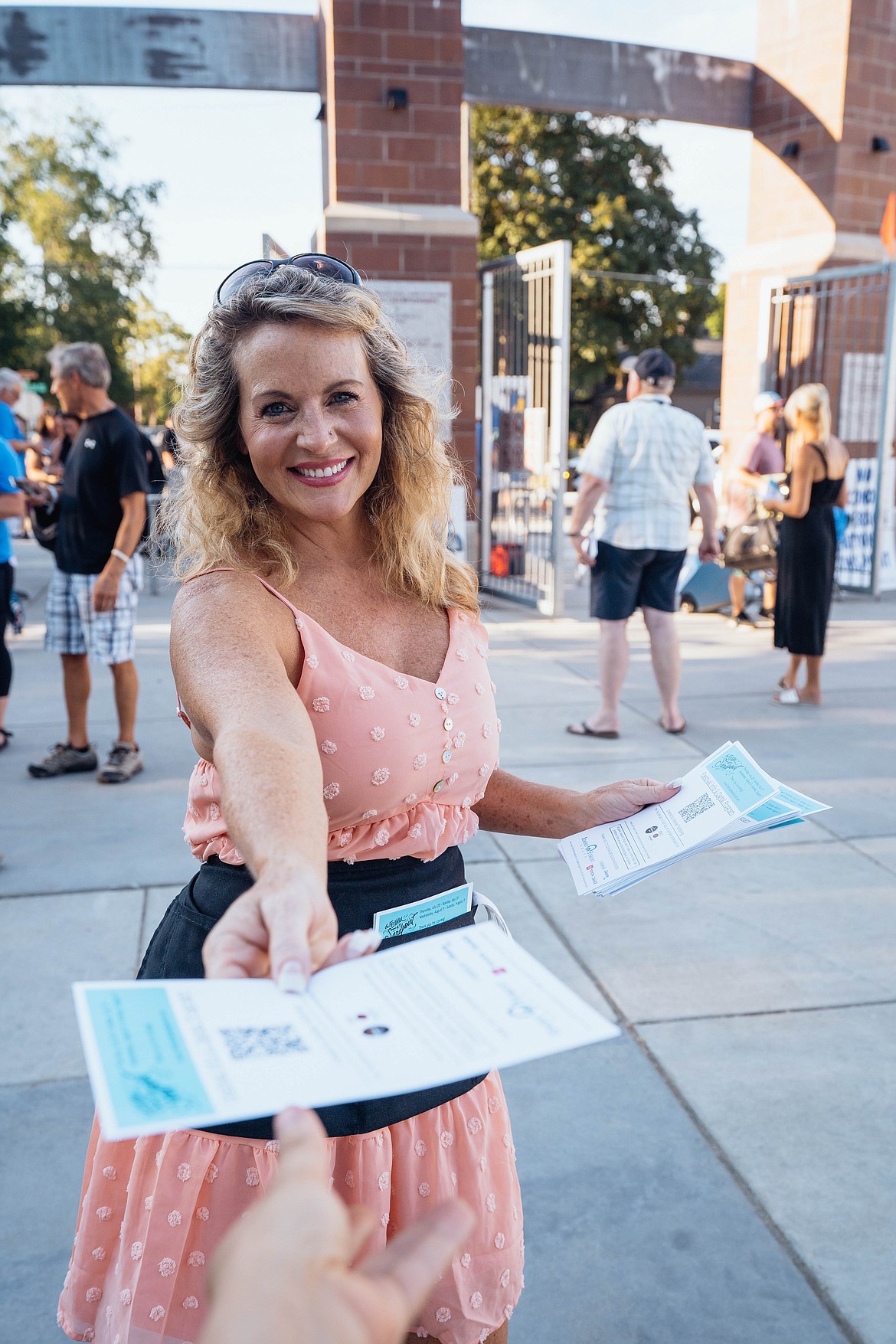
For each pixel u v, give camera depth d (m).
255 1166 1.21
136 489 4.57
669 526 5.15
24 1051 2.68
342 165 8.44
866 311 10.20
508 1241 1.38
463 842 1.42
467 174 9.84
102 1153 1.33
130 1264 1.24
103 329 34.78
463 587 1.46
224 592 1.24
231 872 1.28
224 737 1.01
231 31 8.67
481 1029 0.72
